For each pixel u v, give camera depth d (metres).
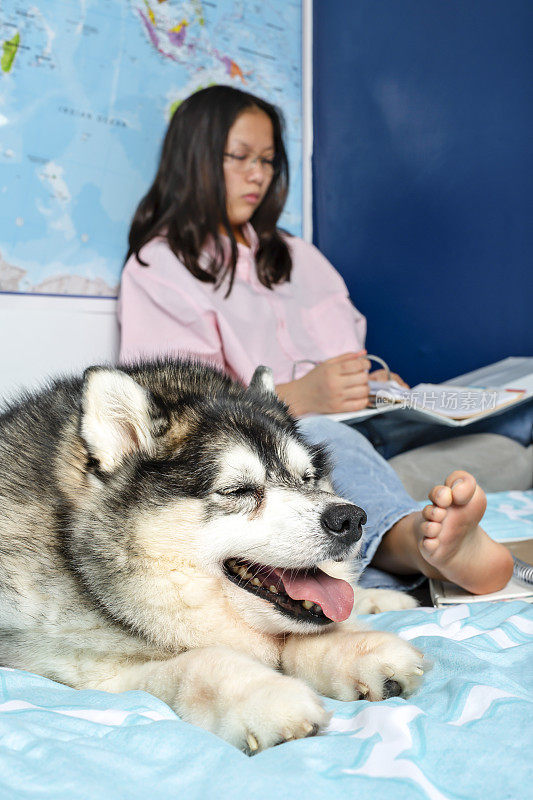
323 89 4.61
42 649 1.31
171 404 1.49
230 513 1.33
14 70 3.42
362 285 4.48
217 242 3.30
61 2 3.54
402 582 2.02
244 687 1.06
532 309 3.55
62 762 0.86
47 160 3.55
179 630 1.33
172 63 3.98
